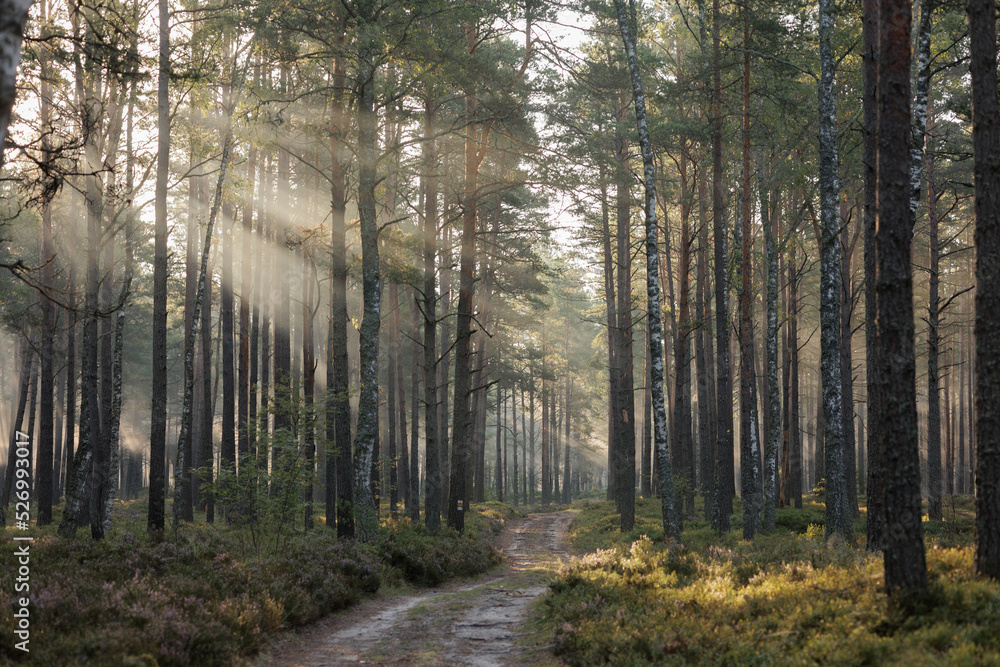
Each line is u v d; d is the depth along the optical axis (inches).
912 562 291.6
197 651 315.0
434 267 999.6
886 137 309.6
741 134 901.2
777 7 842.2
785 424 1279.5
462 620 473.4
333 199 783.1
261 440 625.0
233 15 680.4
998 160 324.5
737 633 315.0
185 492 1082.7
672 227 1555.1
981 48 330.0
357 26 675.4
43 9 560.4
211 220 756.0
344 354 763.4
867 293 546.6
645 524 1162.6
